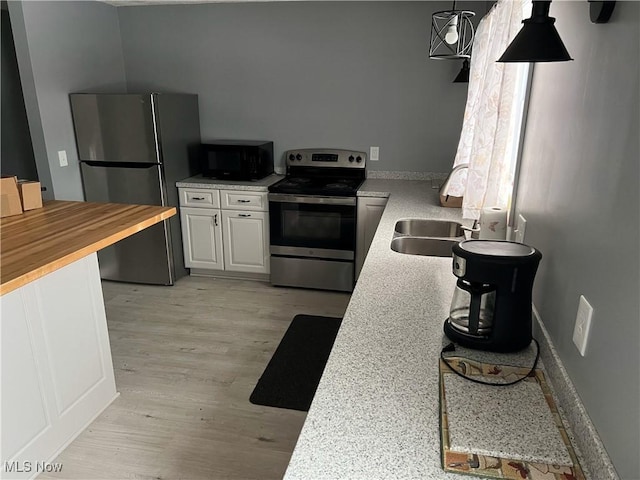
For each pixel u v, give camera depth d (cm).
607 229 94
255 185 382
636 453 76
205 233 403
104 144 376
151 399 250
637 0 85
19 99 409
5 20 392
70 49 370
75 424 221
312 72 401
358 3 379
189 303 368
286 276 393
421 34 374
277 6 392
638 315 78
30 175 426
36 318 193
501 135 213
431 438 100
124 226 218
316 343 306
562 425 104
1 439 182
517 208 198
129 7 417
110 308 359
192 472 202
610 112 96
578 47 121
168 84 430
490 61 224
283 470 204
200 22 409
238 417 237
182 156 401
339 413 108
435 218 281
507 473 91
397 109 394
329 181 396
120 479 198
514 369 125
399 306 163
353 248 374
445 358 130
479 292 129
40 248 186
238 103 421
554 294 130
